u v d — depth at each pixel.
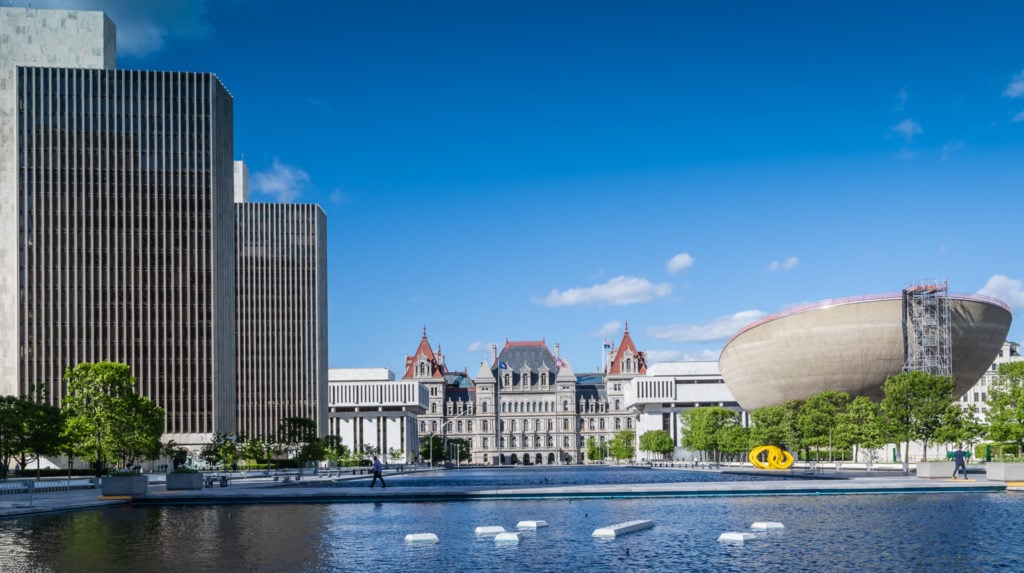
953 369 165.62
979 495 66.94
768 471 121.94
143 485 69.31
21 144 150.88
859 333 162.75
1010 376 98.56
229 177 167.75
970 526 44.94
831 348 166.00
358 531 45.66
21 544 40.88
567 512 55.28
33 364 148.38
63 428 107.31
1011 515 50.44
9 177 151.50
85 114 152.88
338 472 133.25
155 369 152.00
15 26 154.62
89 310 150.75
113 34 163.88
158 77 155.12
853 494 69.19
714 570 32.91
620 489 68.38
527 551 37.88
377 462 77.75
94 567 34.28
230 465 146.88
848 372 166.88
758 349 178.88
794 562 34.41
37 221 150.50
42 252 150.25
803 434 141.75
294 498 66.25
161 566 34.47
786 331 170.75
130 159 153.62
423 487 84.31
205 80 156.25
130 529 47.16
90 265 151.25
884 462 145.88
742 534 40.25
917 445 181.00
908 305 160.00
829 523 46.88
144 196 153.50
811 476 97.62
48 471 128.75
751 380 187.00
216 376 153.88
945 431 106.44
